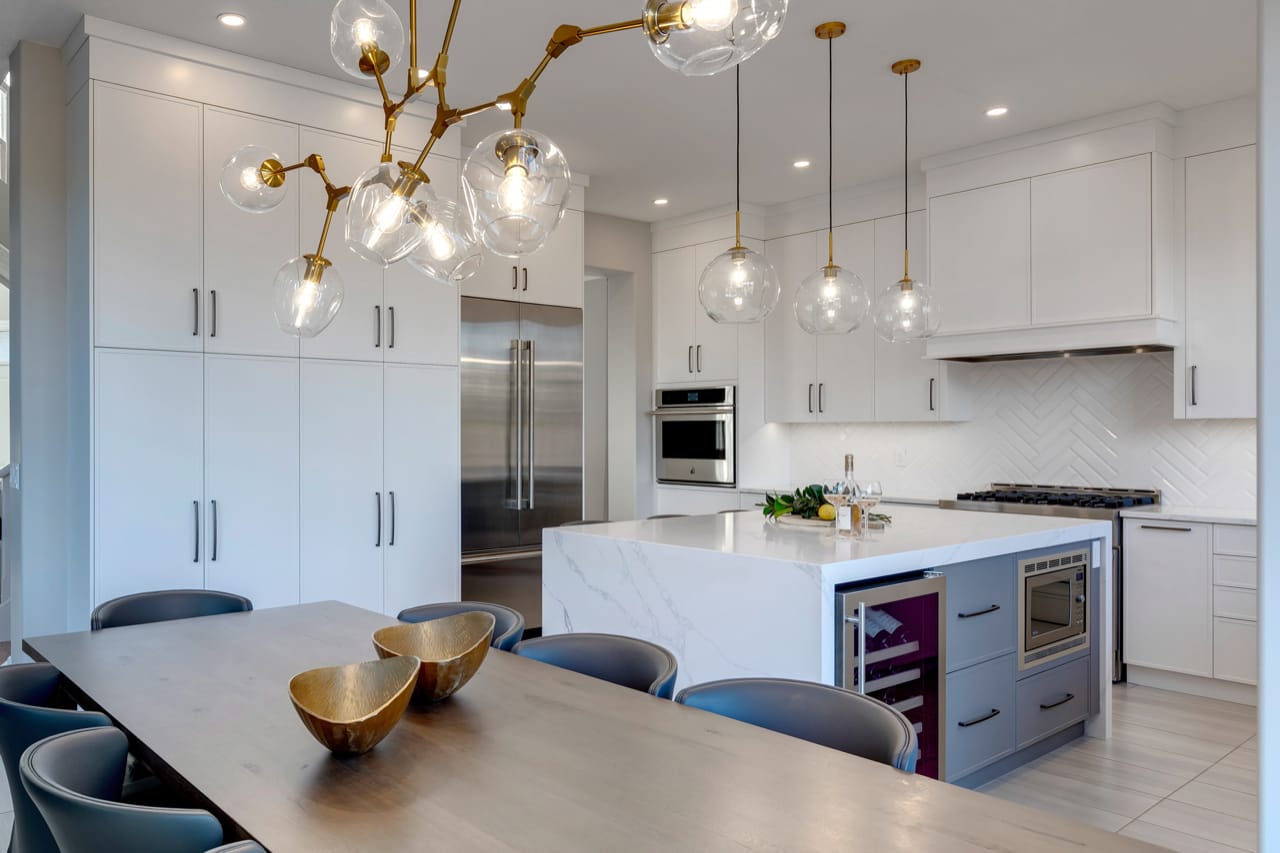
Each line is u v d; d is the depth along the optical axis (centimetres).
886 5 329
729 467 622
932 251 512
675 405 659
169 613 292
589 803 134
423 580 434
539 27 348
